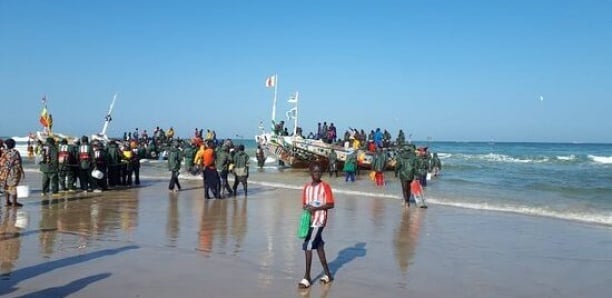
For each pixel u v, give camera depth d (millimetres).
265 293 7184
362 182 27328
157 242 10414
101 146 19641
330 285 7715
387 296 7289
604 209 17047
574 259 9914
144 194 19031
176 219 13422
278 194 20250
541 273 8852
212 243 10445
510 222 14266
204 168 18062
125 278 7703
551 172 37469
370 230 12664
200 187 22234
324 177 30859
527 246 11070
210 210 15297
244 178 19312
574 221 14648
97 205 15586
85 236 10766
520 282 8266
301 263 8953
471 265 9273
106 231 11414
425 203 18203
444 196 20594
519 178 31438
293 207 16203
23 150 50500
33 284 7258
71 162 18594
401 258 9672
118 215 13750
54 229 11461
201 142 29031
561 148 118438
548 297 7543
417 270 8812
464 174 35250
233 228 12242
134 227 12039
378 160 25281
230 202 17359
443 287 7848
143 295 6914
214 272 8188
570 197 20578
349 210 16297
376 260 9461
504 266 9266
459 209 16828
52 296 6746
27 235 10703
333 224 13523
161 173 30719
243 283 7629
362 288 7609
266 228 12281
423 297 7312
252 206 16344
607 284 8242
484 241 11523
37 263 8414
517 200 19391
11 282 7352
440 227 13273
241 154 19344
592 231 13008
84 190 19188
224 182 19297
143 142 41156
